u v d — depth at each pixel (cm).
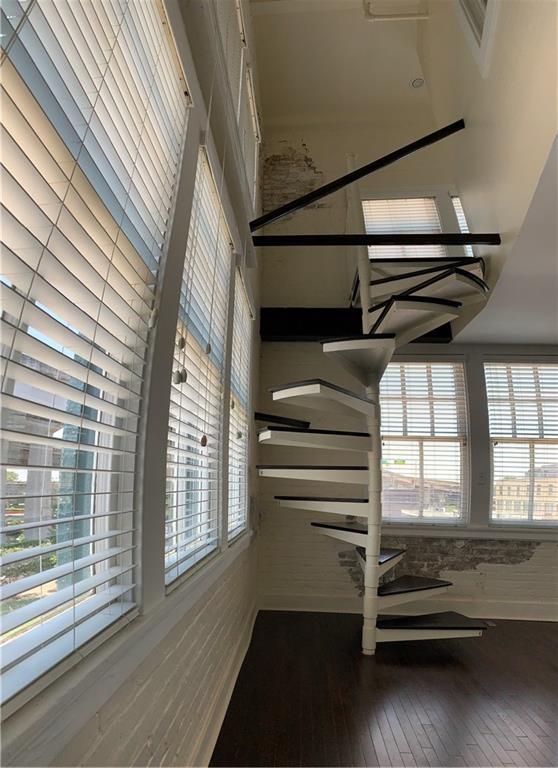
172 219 167
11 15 86
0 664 78
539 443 512
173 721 165
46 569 109
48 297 93
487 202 377
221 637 267
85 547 129
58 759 82
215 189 240
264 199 593
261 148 586
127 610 127
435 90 523
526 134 291
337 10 497
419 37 525
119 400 140
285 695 298
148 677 137
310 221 584
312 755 233
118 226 124
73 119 106
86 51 110
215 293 262
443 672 340
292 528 514
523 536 493
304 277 568
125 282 128
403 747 242
